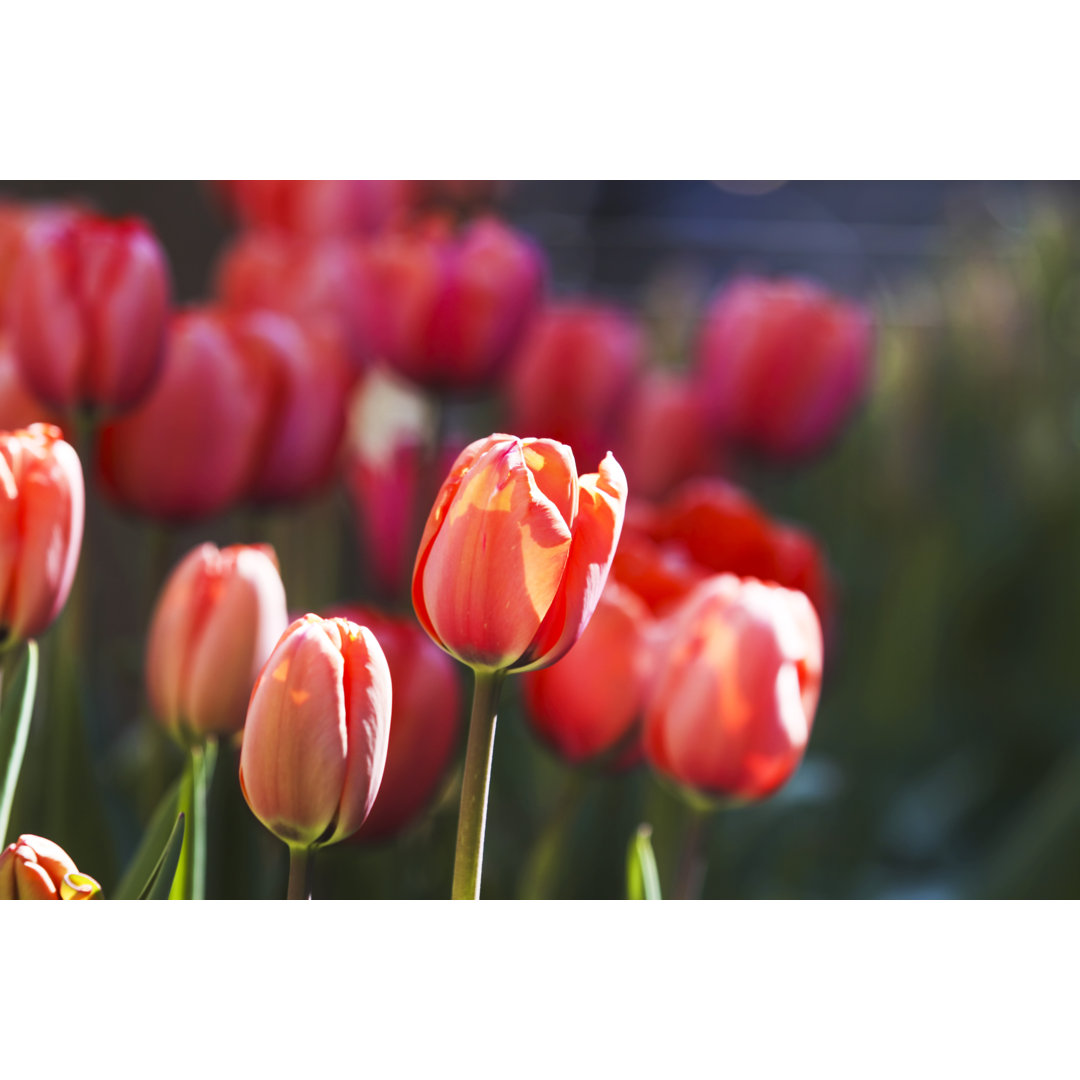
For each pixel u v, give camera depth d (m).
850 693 2.14
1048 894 1.44
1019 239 2.66
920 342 2.57
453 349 1.46
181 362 1.22
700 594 1.11
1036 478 2.45
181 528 1.27
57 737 1.15
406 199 1.85
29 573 0.99
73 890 0.99
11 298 1.19
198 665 1.05
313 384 1.28
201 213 2.15
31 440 0.99
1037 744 2.25
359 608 1.16
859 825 1.79
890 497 2.45
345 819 0.98
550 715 1.16
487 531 0.96
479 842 0.98
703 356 1.91
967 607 2.36
